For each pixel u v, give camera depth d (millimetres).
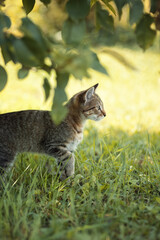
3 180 4812
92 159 5488
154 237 3418
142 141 6777
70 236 3283
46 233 3416
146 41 4234
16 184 4797
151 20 4098
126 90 14062
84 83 14852
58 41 2982
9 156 5074
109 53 2688
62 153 5203
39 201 4461
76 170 5270
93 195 4441
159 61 19016
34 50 2566
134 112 10750
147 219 3914
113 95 13211
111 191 4543
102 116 5773
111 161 5316
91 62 2406
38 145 5320
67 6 2994
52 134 5242
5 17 2795
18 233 3504
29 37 2539
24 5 3635
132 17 3586
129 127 8766
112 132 7746
